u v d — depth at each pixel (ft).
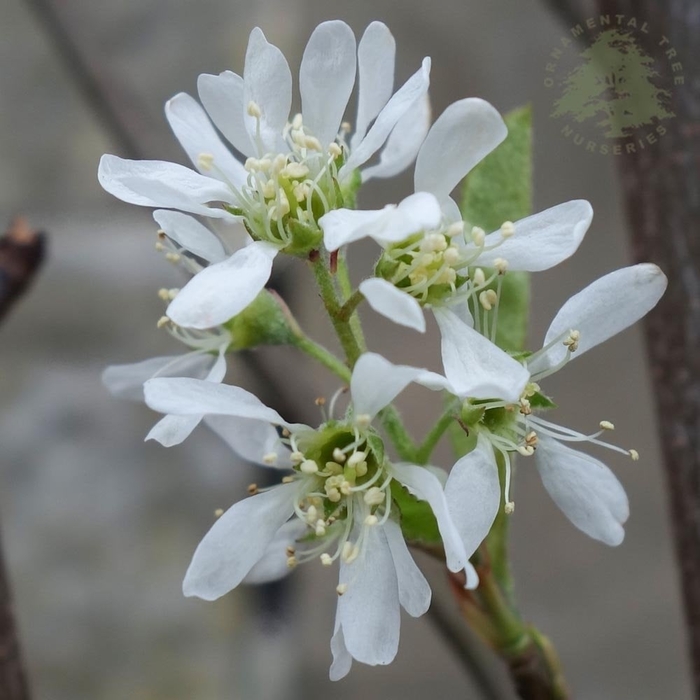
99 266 1.18
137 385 0.56
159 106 1.20
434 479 0.47
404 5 1.29
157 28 1.24
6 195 1.22
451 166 0.48
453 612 0.63
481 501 0.48
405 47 1.29
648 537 1.26
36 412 1.14
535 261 0.49
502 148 0.54
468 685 1.17
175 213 0.51
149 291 1.18
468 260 0.50
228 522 0.49
